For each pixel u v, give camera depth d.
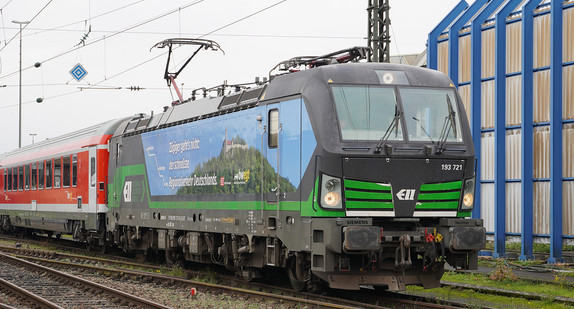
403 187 11.40
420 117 11.73
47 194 26.25
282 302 11.77
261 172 12.82
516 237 20.97
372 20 20.48
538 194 20.03
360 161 11.19
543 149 19.92
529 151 20.06
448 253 11.99
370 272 11.54
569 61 19.09
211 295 13.04
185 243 16.19
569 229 19.20
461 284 13.47
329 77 11.54
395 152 11.35
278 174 12.27
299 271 12.51
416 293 13.00
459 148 11.82
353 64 11.89
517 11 20.83
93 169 21.69
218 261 15.51
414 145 11.52
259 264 13.41
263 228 12.77
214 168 14.66
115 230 20.17
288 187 11.99
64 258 21.50
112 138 20.69
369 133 11.37
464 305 11.10
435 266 11.77
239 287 14.29
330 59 12.86
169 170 16.73
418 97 11.81
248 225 13.28
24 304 12.24
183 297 12.88
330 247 10.94
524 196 19.84
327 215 11.12
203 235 15.43
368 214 11.23
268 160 12.66
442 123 11.85
